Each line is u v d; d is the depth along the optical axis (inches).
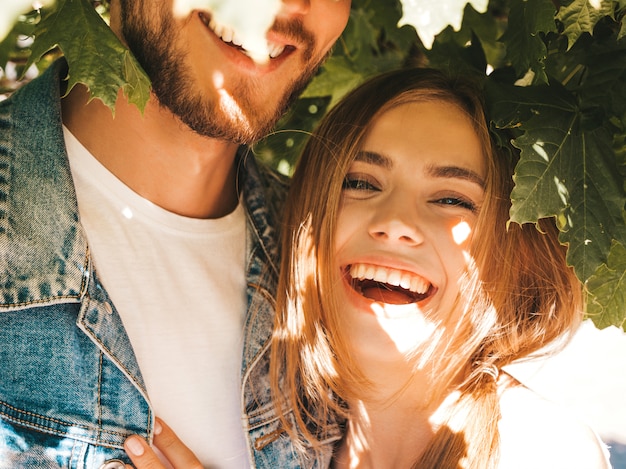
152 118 20.7
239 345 22.3
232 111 20.3
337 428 23.9
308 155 24.3
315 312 23.4
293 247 23.8
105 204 21.0
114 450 20.1
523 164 20.1
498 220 23.0
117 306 20.7
